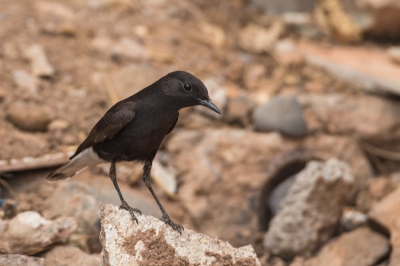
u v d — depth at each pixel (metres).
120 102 8.70
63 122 12.44
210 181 12.61
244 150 13.09
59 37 14.49
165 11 16.52
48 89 13.11
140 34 15.29
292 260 11.70
